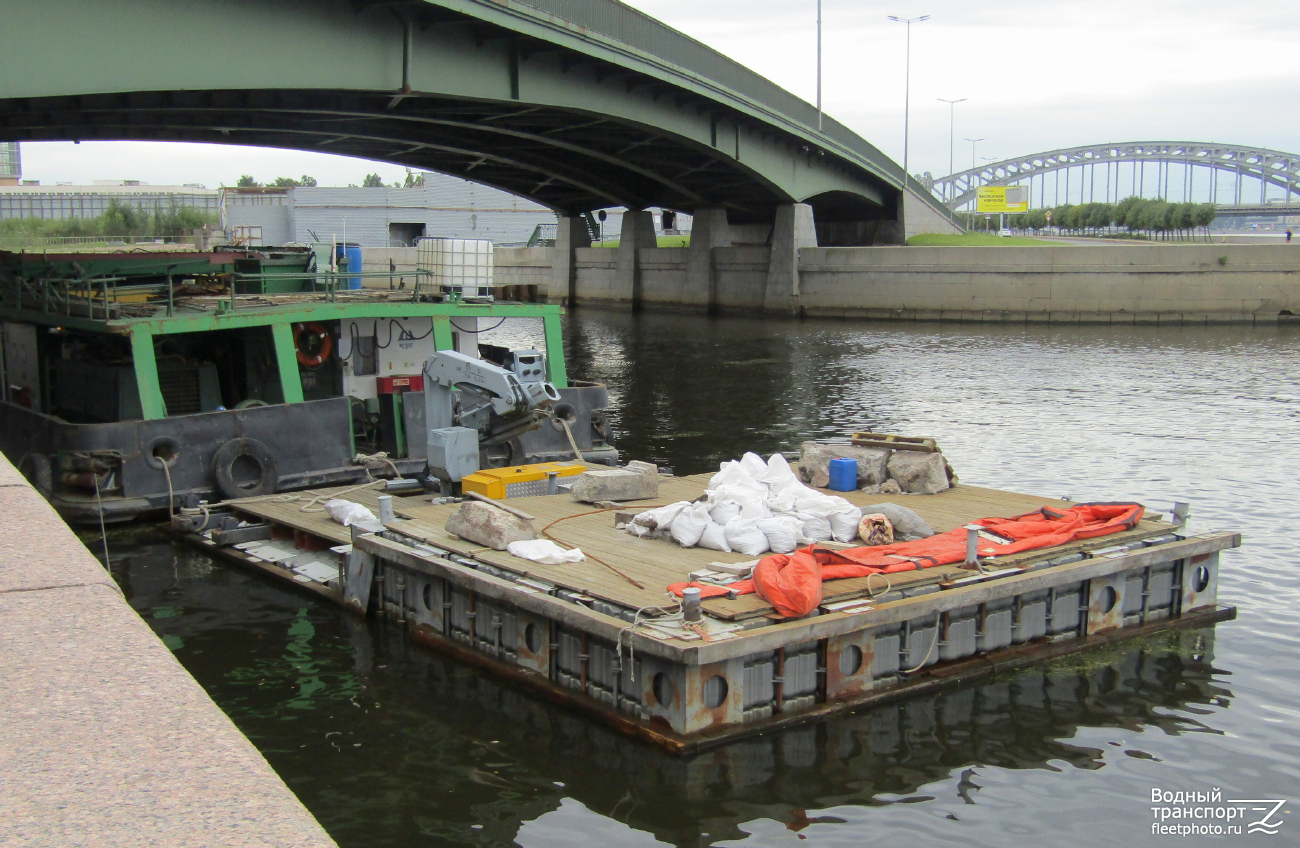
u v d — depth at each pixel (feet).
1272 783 29.17
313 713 33.58
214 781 9.48
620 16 122.93
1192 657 37.81
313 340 62.08
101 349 65.51
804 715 31.76
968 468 73.10
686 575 34.96
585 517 43.65
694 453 79.46
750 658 31.07
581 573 35.27
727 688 30.45
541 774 29.45
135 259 65.21
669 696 30.32
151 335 55.26
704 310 244.83
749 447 81.82
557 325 68.64
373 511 49.08
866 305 220.43
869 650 33.40
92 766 9.64
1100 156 648.38
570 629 33.50
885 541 38.96
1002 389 114.01
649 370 133.08
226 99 107.45
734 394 111.45
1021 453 78.48
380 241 308.81
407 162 196.03
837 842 26.11
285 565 47.88
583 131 158.92
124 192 408.67
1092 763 30.17
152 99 100.73
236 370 66.03
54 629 12.43
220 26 80.23
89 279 59.16
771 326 206.18
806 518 39.27
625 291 262.67
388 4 93.15
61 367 66.49
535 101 118.52
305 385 63.57
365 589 42.24
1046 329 192.24
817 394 110.93
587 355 151.84
